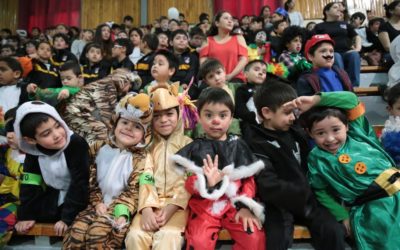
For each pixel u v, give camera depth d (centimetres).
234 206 119
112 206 127
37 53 345
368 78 309
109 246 120
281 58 271
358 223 120
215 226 118
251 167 121
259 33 371
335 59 277
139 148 137
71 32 567
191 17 650
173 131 147
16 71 250
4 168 151
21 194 137
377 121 245
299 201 121
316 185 131
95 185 138
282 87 140
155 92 143
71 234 122
